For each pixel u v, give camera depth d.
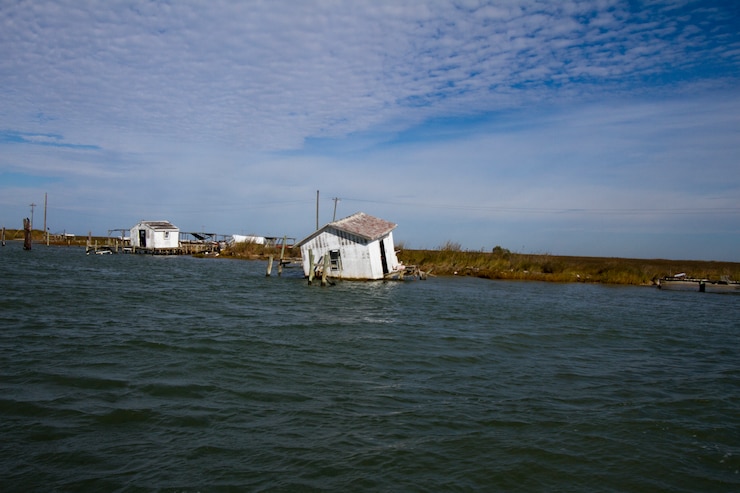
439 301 29.86
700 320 26.72
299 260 58.50
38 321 19.58
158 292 29.97
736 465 9.52
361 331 19.95
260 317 22.36
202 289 32.41
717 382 14.76
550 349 18.39
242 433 9.98
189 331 18.75
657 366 16.52
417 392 12.81
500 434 10.44
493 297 33.25
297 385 12.97
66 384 12.36
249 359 15.20
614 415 11.77
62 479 8.09
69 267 45.72
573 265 54.50
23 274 37.28
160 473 8.37
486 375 14.63
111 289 30.36
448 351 17.23
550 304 30.88
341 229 38.09
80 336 17.34
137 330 18.62
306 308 25.47
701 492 8.55
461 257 54.50
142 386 12.42
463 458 9.33
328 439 9.85
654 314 28.38
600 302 33.25
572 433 10.64
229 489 7.98
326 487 8.15
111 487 7.91
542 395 13.04
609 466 9.30
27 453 8.87
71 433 9.70
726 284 41.75
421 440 9.98
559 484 8.62
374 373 14.29
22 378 12.68
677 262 83.06
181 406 11.23
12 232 118.94
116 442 9.42
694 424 11.39
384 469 8.79
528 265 52.72
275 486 8.12
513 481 8.64
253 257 70.88
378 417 11.04
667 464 9.46
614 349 18.88
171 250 74.94
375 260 38.72
